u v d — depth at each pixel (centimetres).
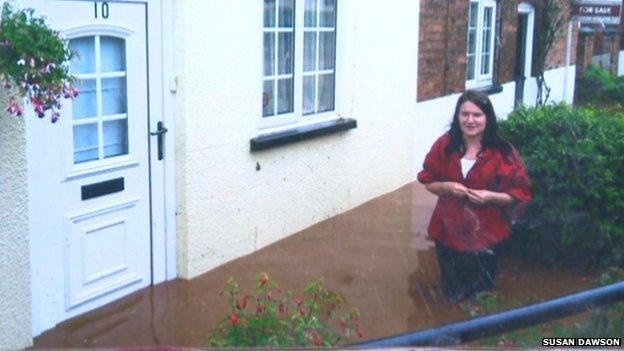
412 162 1127
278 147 836
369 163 1015
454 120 709
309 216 904
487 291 715
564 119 781
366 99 996
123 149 664
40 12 573
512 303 700
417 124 1135
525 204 734
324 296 624
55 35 528
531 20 1639
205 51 724
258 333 482
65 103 600
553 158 764
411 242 865
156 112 691
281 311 518
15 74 498
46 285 601
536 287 741
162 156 701
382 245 853
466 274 712
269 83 837
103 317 639
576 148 758
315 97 918
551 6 1667
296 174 873
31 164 577
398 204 1015
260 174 814
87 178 629
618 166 762
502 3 1466
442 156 712
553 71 1759
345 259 807
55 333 605
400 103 1078
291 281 738
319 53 918
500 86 1473
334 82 947
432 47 1160
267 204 830
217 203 757
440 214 714
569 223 768
